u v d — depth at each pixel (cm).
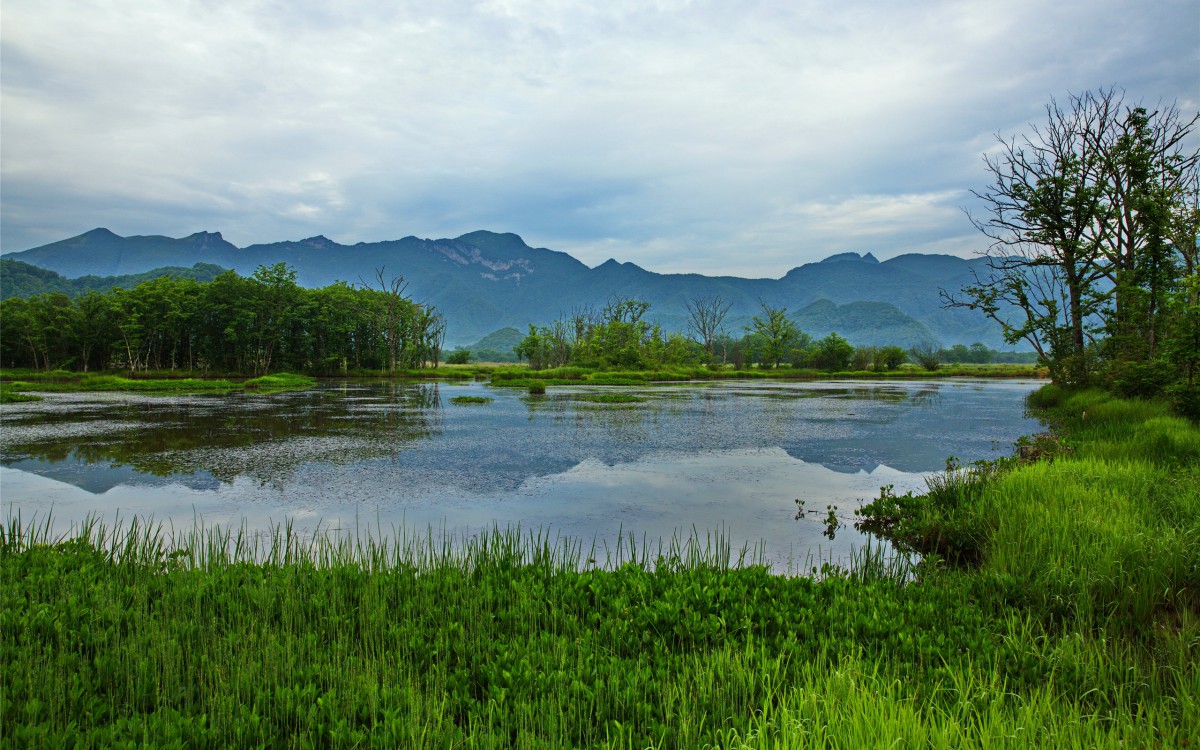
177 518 848
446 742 292
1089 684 356
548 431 1742
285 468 1189
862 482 1085
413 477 1109
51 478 1097
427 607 464
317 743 302
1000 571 552
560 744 291
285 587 486
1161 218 1784
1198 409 1234
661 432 1720
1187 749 278
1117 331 2048
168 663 349
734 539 757
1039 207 2308
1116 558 523
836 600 486
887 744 265
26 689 329
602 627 437
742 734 298
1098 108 2206
